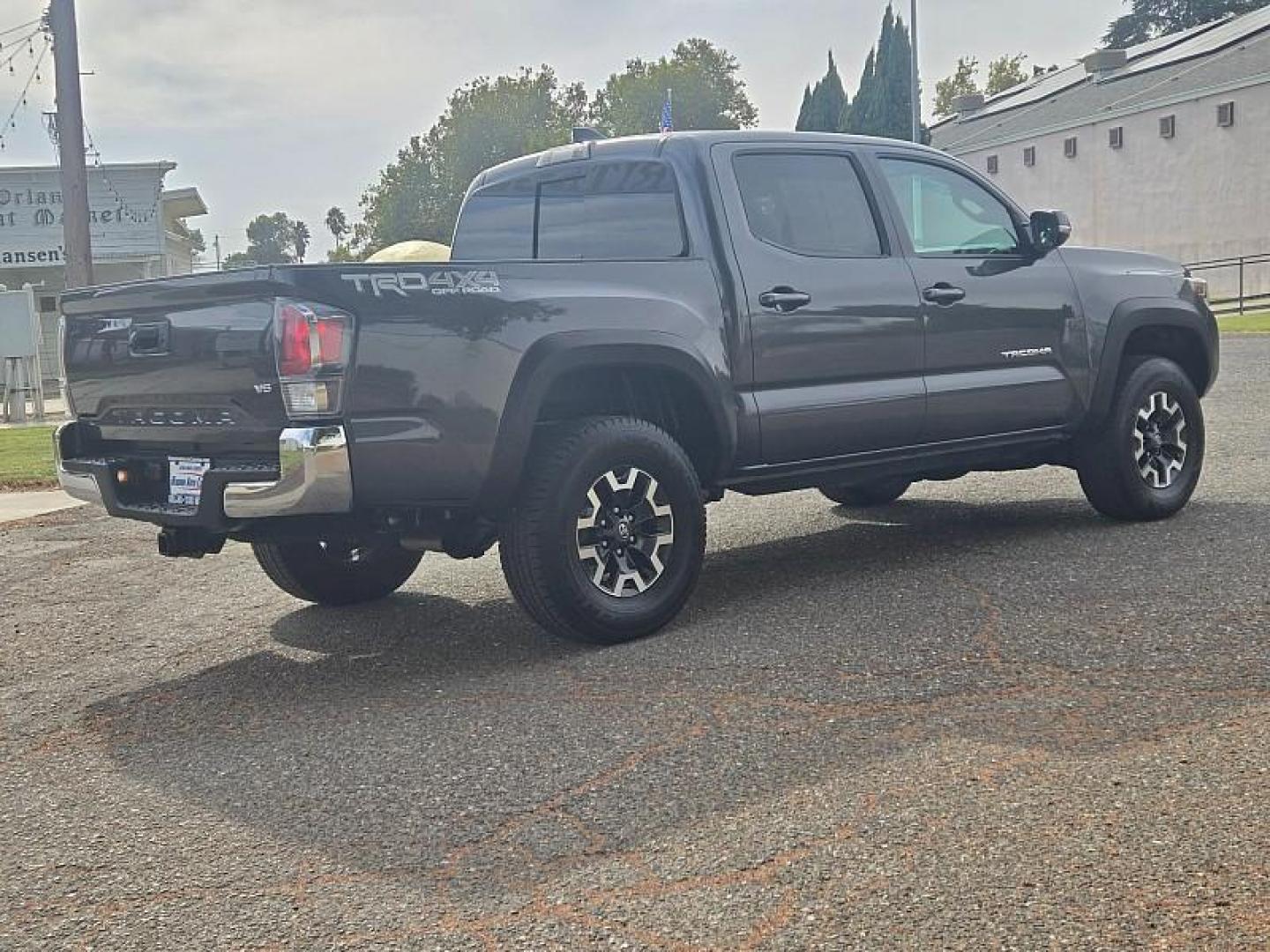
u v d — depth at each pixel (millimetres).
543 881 3156
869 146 6250
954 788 3518
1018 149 46406
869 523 7574
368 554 6246
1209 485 7898
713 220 5570
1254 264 36281
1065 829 3227
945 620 5180
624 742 4059
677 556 5309
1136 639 4719
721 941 2811
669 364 5230
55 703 4973
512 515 5023
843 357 5844
